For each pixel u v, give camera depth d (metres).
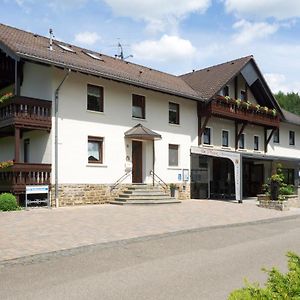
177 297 6.31
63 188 19.05
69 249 9.55
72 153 19.52
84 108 20.17
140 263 8.70
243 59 29.33
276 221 17.12
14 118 17.73
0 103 18.89
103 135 20.94
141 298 6.27
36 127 18.33
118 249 10.17
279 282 3.51
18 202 17.73
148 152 23.33
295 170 34.69
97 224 13.43
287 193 23.34
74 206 19.05
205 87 27.03
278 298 3.30
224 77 27.48
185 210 18.45
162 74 28.50
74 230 12.14
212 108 25.92
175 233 12.50
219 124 28.31
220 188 27.53
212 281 7.27
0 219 13.89
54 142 18.88
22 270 8.02
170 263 8.72
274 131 32.78
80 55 22.62
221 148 28.38
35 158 19.61
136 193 20.95
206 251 10.09
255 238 12.35
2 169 18.00
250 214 18.25
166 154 24.27
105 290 6.68
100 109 21.03
